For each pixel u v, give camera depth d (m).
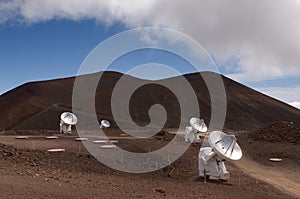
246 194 19.73
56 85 135.25
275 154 35.50
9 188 13.85
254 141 45.06
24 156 22.17
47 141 34.41
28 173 18.39
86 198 13.94
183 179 23.06
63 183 16.64
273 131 47.53
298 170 29.50
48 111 100.12
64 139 36.91
